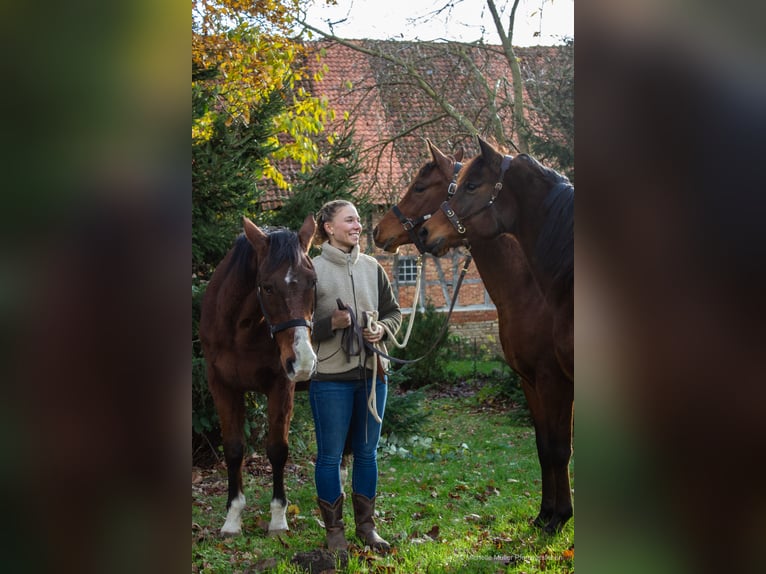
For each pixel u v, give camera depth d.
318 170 6.29
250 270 3.60
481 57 11.23
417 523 4.05
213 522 4.11
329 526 3.32
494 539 3.52
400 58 10.41
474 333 13.29
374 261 3.46
